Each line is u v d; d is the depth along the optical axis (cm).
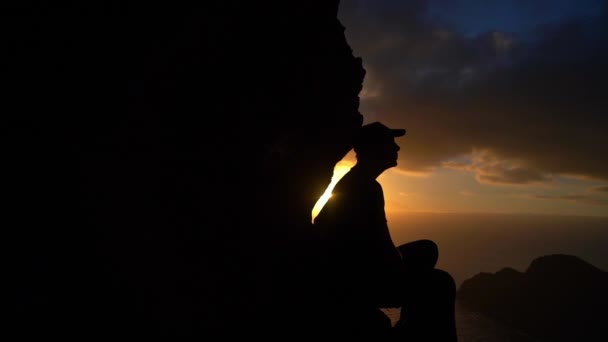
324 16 291
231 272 211
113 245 159
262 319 222
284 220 262
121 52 167
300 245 265
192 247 192
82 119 157
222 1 207
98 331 146
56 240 145
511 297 10081
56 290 139
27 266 135
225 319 198
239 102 223
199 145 202
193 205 196
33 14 144
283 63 252
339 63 305
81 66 156
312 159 294
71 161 153
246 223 228
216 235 206
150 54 176
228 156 217
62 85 152
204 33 198
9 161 138
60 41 151
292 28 257
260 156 243
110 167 163
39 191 143
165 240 179
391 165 266
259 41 234
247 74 228
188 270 187
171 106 188
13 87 139
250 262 225
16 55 140
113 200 162
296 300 243
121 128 168
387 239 239
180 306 176
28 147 142
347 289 233
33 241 139
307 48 273
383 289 226
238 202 224
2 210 133
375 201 246
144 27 174
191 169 197
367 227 238
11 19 139
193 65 196
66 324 139
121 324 153
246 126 228
